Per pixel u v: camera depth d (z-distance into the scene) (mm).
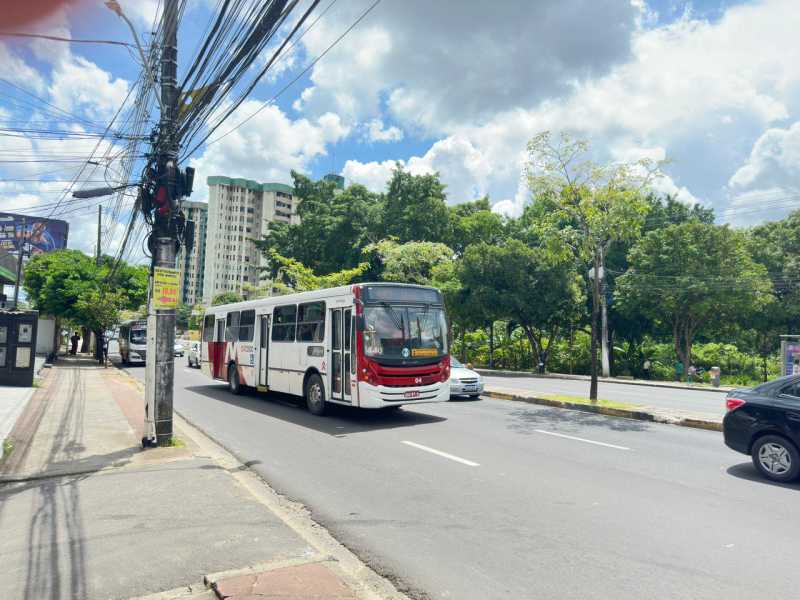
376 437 10359
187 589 4066
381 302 11781
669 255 31719
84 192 10922
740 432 7641
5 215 39875
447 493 6684
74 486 6844
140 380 22203
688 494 6625
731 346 39188
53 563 4543
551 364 40531
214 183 114812
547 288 34219
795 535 5277
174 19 9000
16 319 18531
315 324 13234
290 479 7445
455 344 46656
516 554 4836
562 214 14211
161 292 9227
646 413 12750
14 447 9211
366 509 6129
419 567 4602
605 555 4789
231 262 115562
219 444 9914
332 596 3836
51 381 21141
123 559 4586
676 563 4621
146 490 6594
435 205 40250
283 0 6371
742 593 4090
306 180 49938
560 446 9477
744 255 30609
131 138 10117
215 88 7996
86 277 34188
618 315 40375
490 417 12875
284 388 14594
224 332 18844
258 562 4480
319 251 46719
